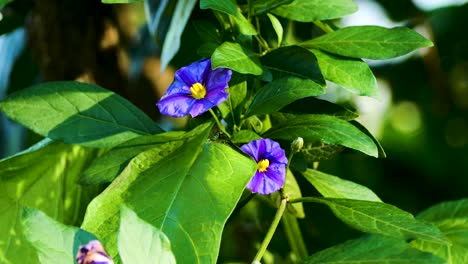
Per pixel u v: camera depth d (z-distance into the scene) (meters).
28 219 0.28
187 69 0.35
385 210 0.35
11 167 0.39
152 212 0.31
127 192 0.32
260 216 0.56
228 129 0.36
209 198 0.32
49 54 0.51
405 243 0.33
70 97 0.37
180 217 0.31
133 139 0.35
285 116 0.39
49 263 0.28
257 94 0.36
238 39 0.39
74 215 0.41
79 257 0.27
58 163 0.40
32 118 0.37
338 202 0.35
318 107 0.38
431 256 0.32
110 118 0.38
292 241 0.46
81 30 0.51
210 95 0.34
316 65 0.36
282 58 0.37
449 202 0.43
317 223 0.55
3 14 0.52
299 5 0.39
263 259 0.57
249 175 0.32
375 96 0.36
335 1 0.39
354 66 0.37
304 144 0.38
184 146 0.34
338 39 0.38
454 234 0.40
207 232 0.31
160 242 0.28
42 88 0.37
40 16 0.51
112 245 0.31
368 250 0.34
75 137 0.37
